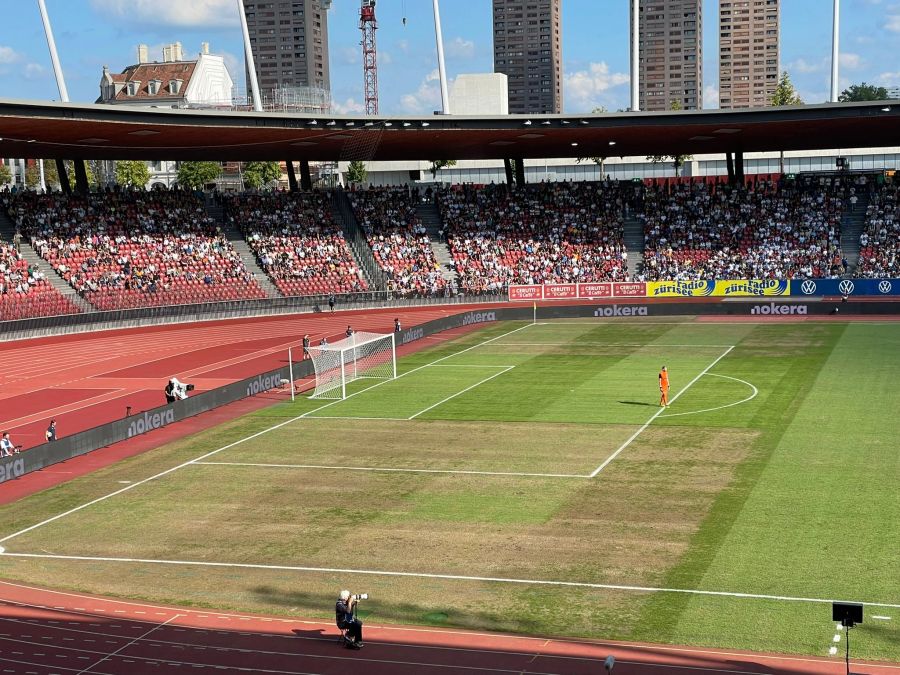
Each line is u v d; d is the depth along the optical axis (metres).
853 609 20.33
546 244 102.12
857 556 28.88
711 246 99.06
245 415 52.03
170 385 53.06
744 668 21.98
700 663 22.33
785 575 27.72
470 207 106.81
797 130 89.75
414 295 94.81
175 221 95.94
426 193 109.44
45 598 28.06
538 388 56.28
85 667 22.83
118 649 23.94
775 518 32.47
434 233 104.31
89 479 40.84
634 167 164.62
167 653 23.66
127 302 84.44
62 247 87.56
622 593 27.02
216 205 101.12
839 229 97.38
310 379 62.16
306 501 36.62
